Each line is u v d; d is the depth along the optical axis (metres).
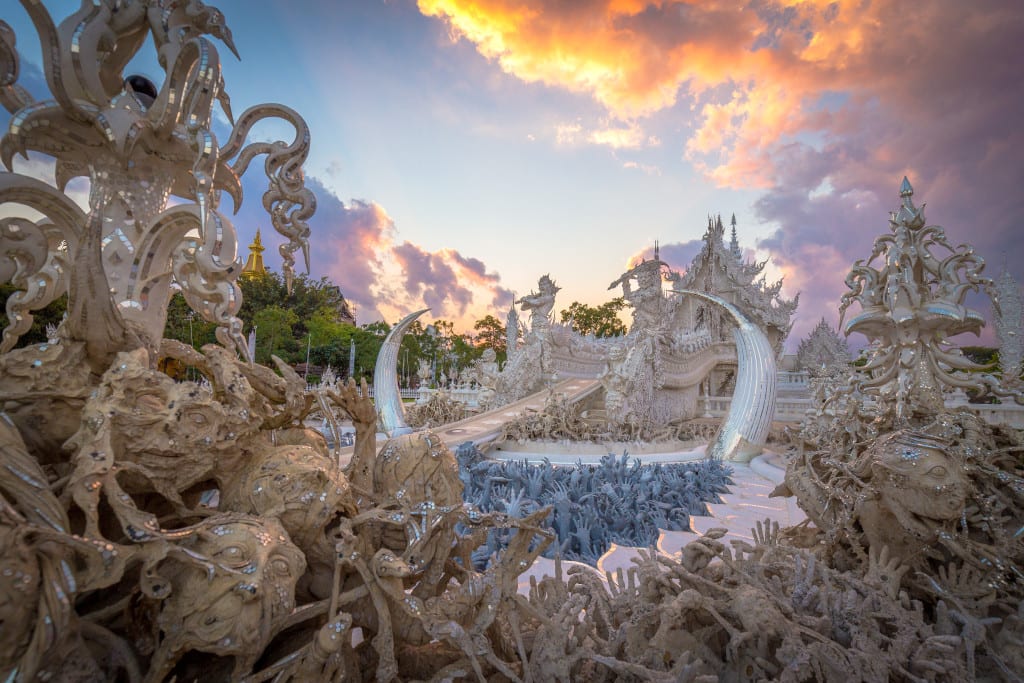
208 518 2.52
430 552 3.35
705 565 4.19
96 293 2.56
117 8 3.46
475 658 2.96
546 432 20.58
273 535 2.46
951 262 8.84
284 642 2.88
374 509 3.03
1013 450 5.61
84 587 2.06
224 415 2.73
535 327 30.14
